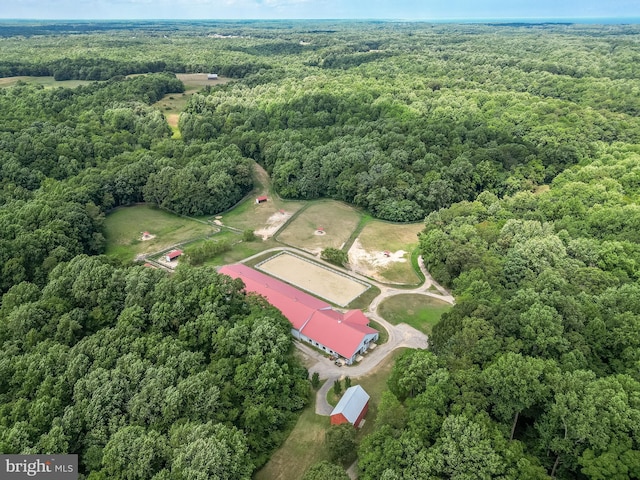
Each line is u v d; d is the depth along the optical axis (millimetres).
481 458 49219
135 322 72375
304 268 114000
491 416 57812
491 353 62531
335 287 105750
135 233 131625
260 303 82625
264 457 60719
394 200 142125
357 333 82375
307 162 159000
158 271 83312
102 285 78688
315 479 51906
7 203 123000
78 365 63875
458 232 108938
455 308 76750
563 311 68125
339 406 66938
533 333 63469
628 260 89188
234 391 65625
